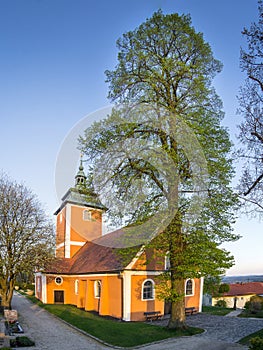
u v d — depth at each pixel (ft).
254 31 46.39
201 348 44.52
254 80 48.34
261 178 48.98
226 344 46.39
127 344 48.83
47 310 87.97
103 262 84.33
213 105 56.34
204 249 51.01
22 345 48.26
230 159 53.42
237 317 72.02
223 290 118.62
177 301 53.31
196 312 82.28
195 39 54.24
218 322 65.10
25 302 110.42
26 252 83.76
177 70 52.24
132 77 54.60
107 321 68.59
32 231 85.87
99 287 85.81
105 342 50.60
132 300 71.92
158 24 54.03
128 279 72.13
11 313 58.03
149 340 50.44
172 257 52.70
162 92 55.01
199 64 55.21
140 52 51.39
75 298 98.48
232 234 53.31
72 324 66.18
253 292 139.74
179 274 52.49
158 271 77.00
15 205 86.63
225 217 53.62
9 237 83.35
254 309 80.38
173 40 55.01
